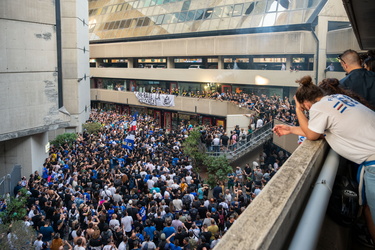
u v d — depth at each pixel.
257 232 1.28
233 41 31.94
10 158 20.08
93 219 11.77
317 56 26.47
